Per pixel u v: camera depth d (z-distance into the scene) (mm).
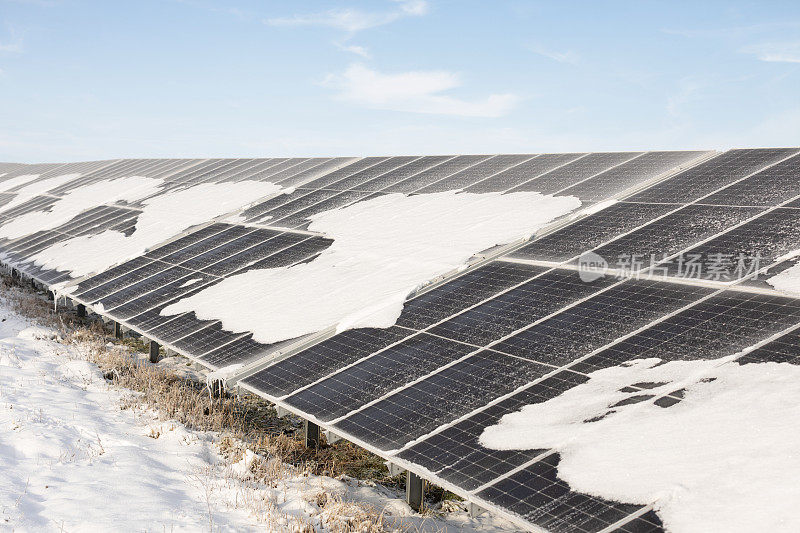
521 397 9375
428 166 26375
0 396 13602
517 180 21062
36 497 9180
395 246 17688
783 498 6273
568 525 6824
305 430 13320
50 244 30266
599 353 9898
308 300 15641
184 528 8539
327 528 9281
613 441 7820
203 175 38469
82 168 59188
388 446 9250
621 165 19422
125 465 10727
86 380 16078
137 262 23297
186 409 14688
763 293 10094
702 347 9234
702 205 14406
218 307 16781
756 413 7551
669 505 6625
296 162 34719
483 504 7527
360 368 11727
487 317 12219
